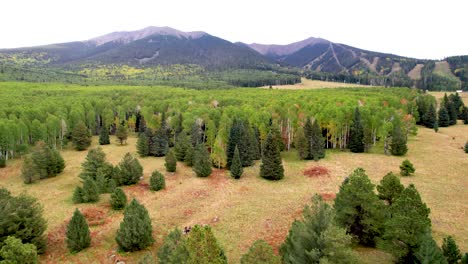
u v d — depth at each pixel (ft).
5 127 234.58
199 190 167.84
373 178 165.99
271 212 133.90
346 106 263.29
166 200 154.92
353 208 92.22
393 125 238.48
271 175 178.60
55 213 141.69
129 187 176.65
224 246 105.81
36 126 273.75
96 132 374.22
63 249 109.81
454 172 169.58
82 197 156.04
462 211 118.21
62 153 270.67
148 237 108.06
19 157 255.50
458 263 71.72
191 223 127.13
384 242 81.41
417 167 182.91
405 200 82.07
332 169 188.75
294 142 248.52
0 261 84.84
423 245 68.33
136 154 262.26
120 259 102.06
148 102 405.80
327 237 65.46
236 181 181.88
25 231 101.65
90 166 181.88
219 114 315.78
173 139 293.43
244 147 213.46
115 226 127.95
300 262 69.82
